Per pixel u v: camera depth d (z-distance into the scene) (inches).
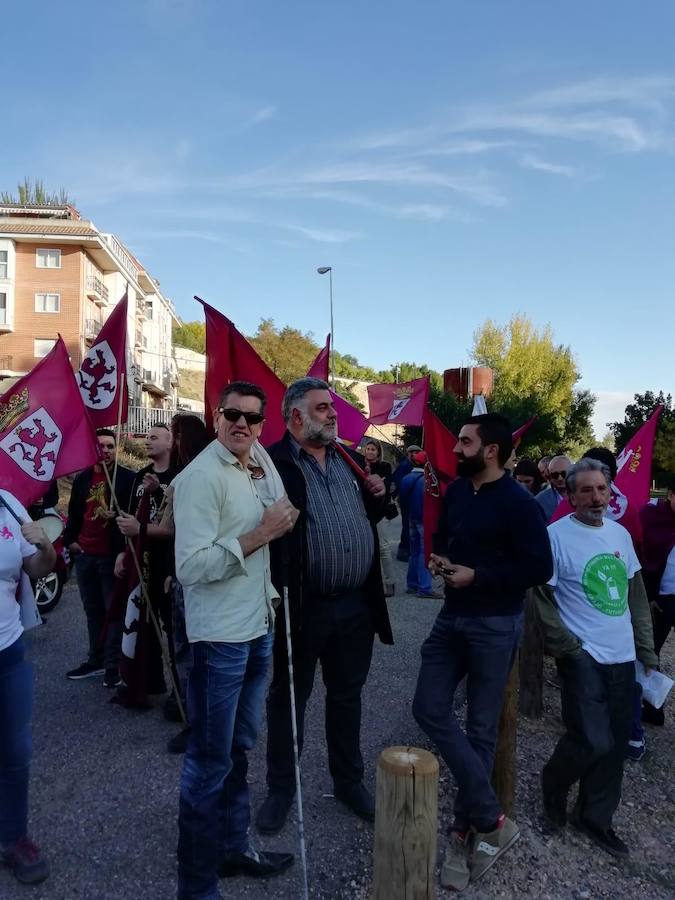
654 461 1330.0
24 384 165.0
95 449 171.5
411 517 355.3
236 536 108.7
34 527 120.1
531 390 1684.3
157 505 189.2
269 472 121.3
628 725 141.4
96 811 142.1
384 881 102.3
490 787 127.6
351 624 139.7
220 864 121.2
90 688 210.2
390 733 185.3
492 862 129.1
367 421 284.5
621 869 135.8
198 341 3272.6
